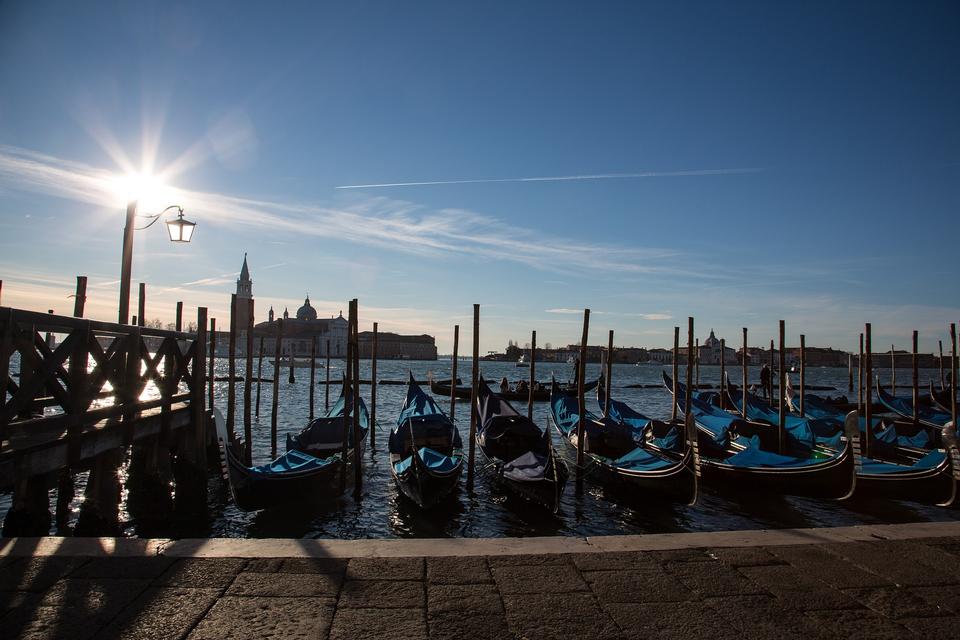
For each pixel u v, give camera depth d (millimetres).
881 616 3967
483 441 15789
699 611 3994
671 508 12461
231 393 16234
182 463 11602
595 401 38656
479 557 4762
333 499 12797
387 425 26562
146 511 10906
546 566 4637
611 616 3904
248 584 4227
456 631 3678
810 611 4020
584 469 14461
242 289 146000
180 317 18359
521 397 37812
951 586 4418
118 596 4023
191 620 3746
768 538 5328
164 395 10922
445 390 42062
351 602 4004
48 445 7328
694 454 11781
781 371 17141
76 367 7938
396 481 13430
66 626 3656
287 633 3617
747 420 19000
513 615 3887
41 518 8141
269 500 11250
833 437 16578
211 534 10727
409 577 4391
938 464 12312
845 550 5070
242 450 14625
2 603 3912
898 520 11891
